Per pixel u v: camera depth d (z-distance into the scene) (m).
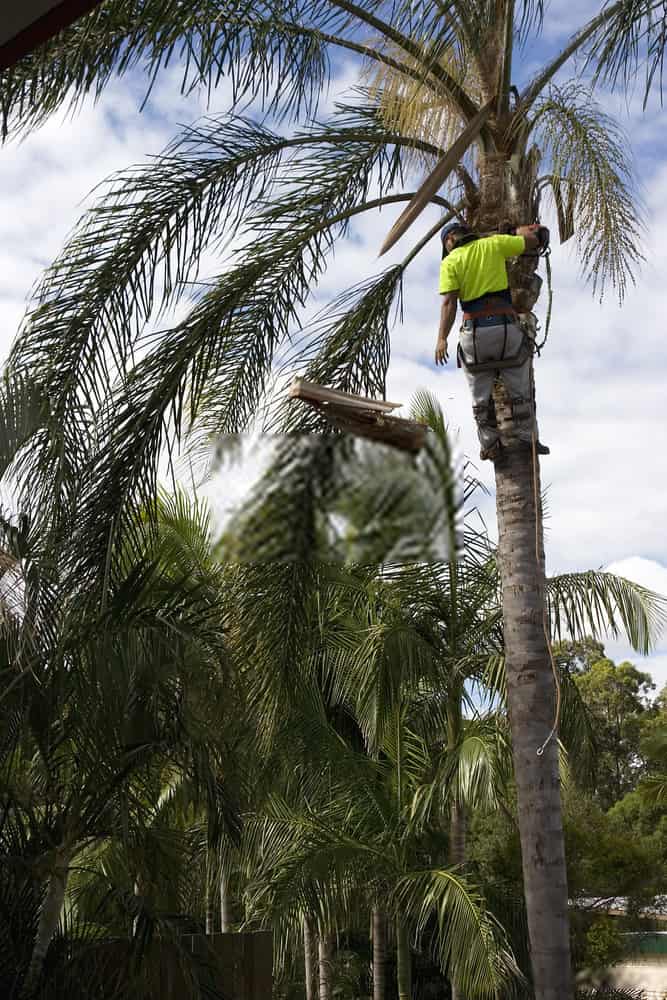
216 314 7.79
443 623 12.66
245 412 8.26
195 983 8.09
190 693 8.15
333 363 8.29
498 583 12.25
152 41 6.93
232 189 7.97
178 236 7.76
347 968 17.83
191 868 9.50
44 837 8.00
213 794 8.25
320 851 11.48
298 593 8.30
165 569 10.09
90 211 7.71
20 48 3.35
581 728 13.46
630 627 12.67
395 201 8.48
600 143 7.97
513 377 6.83
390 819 12.20
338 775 12.20
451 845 12.79
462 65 7.63
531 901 7.08
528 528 7.42
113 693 7.62
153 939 8.49
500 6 7.42
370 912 14.72
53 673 7.54
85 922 8.92
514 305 6.99
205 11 7.10
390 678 11.98
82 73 7.06
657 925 17.03
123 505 7.45
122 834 8.10
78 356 7.48
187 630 8.03
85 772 8.05
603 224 8.07
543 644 7.37
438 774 11.87
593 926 15.90
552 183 8.16
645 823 22.12
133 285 7.63
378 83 7.88
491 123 7.62
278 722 8.77
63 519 7.23
